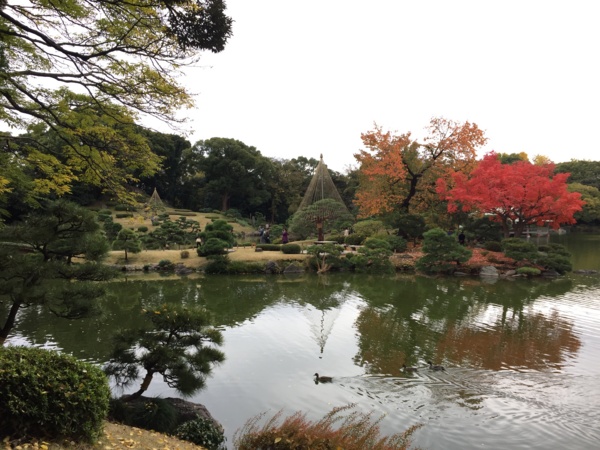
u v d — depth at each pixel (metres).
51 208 8.65
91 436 5.11
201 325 8.30
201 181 64.69
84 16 8.12
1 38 7.85
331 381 10.37
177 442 6.63
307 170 76.50
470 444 7.61
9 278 7.93
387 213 37.75
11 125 10.09
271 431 5.81
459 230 37.66
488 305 18.92
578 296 20.97
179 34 8.23
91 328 14.34
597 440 7.82
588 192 60.62
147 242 32.56
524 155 83.06
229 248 29.98
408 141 36.50
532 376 10.76
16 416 4.57
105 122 10.41
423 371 11.04
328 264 27.98
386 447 6.02
